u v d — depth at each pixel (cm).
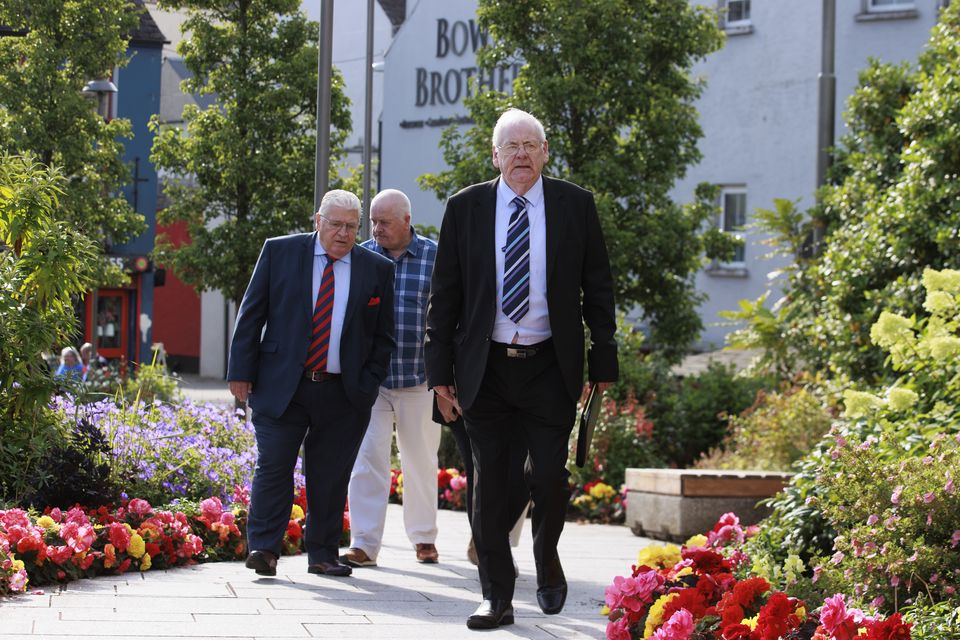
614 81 1762
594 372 574
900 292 1051
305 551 840
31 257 787
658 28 1791
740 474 991
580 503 1235
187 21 2561
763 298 1541
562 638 549
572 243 562
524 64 1867
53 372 805
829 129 1473
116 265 2630
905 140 1303
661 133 1775
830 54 1468
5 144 2505
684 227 1783
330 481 722
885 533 562
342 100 2567
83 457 761
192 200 2588
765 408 1327
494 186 572
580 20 1728
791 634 482
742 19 2536
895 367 796
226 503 877
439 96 3431
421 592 673
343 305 710
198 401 1163
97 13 2627
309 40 2564
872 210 1171
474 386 561
